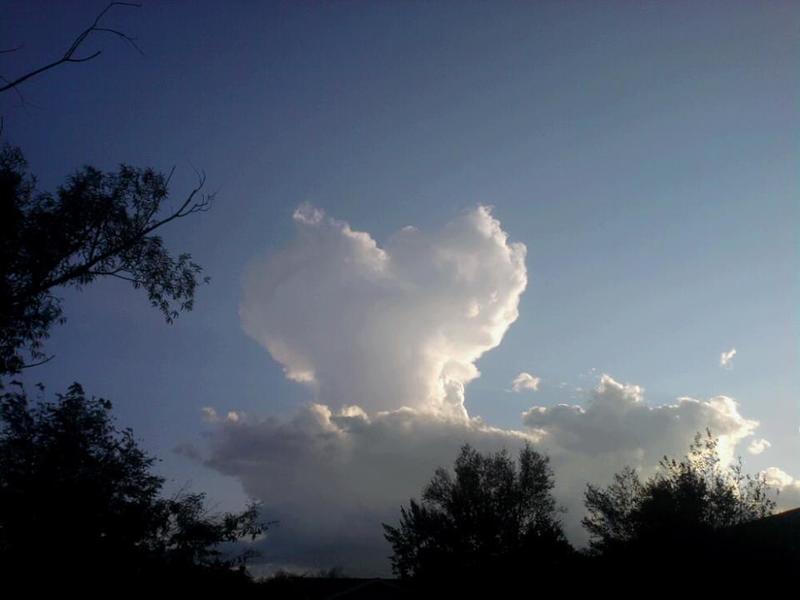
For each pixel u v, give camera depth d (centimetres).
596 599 2645
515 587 3734
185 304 1841
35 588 1847
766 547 2159
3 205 1548
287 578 2612
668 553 2361
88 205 1683
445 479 4766
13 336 1648
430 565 4309
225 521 2159
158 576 2023
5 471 1978
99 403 2138
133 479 2100
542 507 4531
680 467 2672
